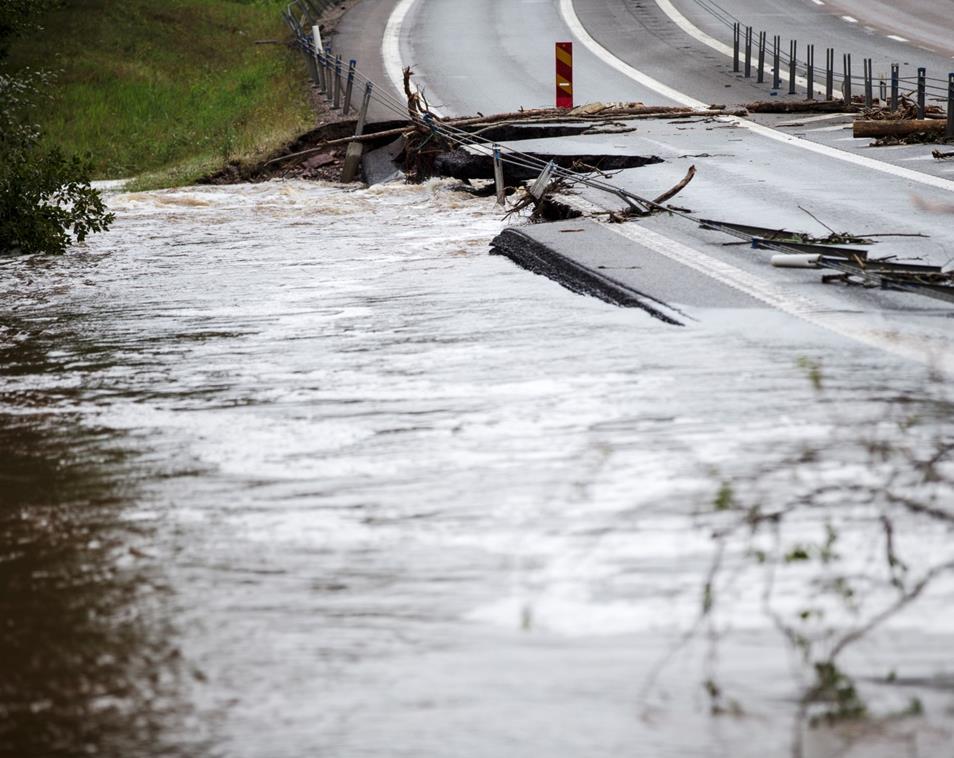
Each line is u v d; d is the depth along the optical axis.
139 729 13.52
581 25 129.25
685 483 20.27
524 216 56.94
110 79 131.38
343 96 95.62
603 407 25.08
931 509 18.22
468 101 90.75
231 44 154.62
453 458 22.30
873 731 12.85
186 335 34.88
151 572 17.73
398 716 13.55
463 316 35.12
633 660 14.52
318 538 18.73
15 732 13.54
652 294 35.09
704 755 12.57
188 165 88.44
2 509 20.77
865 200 50.53
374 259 46.72
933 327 30.44
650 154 66.19
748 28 99.75
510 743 12.94
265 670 14.68
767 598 15.94
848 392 25.22
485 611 15.95
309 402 26.81
